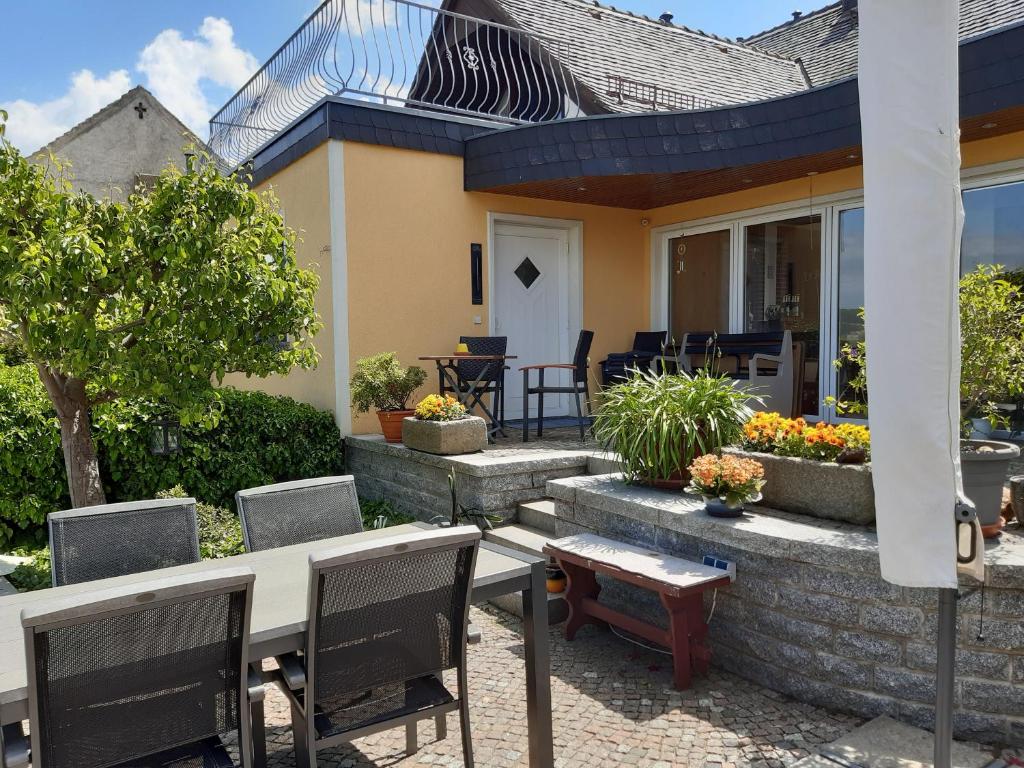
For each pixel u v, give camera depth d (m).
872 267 2.04
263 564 2.66
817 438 3.53
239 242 3.98
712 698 3.20
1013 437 5.56
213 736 2.14
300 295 4.32
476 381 6.19
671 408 4.18
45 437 5.05
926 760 2.61
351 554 2.03
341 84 6.50
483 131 7.15
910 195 1.96
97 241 3.60
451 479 4.97
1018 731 2.70
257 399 6.75
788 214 6.88
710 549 3.52
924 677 2.82
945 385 1.98
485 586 2.42
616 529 4.07
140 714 1.86
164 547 2.88
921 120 1.93
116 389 4.07
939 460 1.99
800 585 3.14
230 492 5.97
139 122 18.36
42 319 3.52
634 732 2.92
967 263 5.73
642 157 6.29
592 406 7.98
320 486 3.30
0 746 1.74
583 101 7.99
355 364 6.54
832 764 2.62
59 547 2.71
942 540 2.01
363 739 2.93
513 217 7.37
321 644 2.10
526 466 5.19
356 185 6.47
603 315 8.06
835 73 9.06
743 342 7.11
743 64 9.84
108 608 1.71
